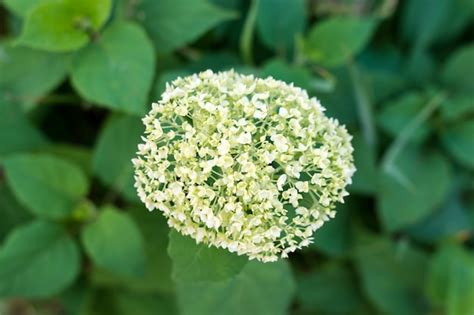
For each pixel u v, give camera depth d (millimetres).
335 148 594
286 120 590
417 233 915
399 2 938
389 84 891
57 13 697
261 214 568
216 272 589
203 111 578
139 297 860
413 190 867
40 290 760
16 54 760
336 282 914
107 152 780
